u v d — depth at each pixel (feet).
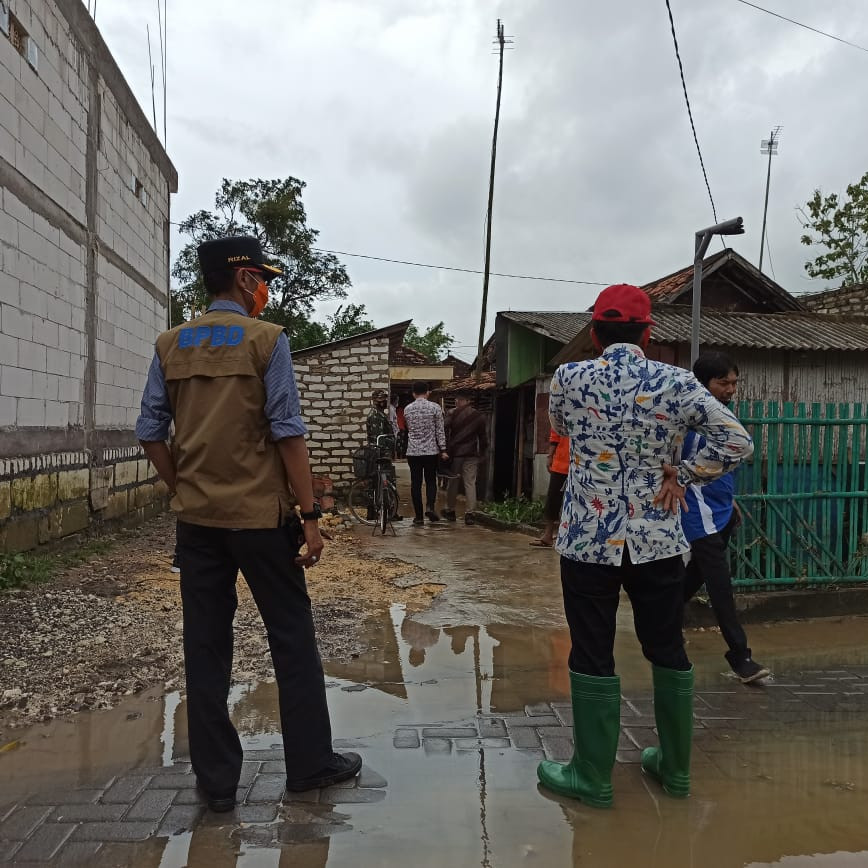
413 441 33.76
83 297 24.35
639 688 12.56
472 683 12.72
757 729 10.93
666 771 8.91
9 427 18.74
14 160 19.06
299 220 102.47
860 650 14.71
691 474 8.43
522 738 10.40
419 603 18.30
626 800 8.77
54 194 21.80
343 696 12.05
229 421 8.38
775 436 16.65
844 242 80.38
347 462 44.01
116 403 28.14
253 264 9.10
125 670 12.75
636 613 8.87
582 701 8.60
